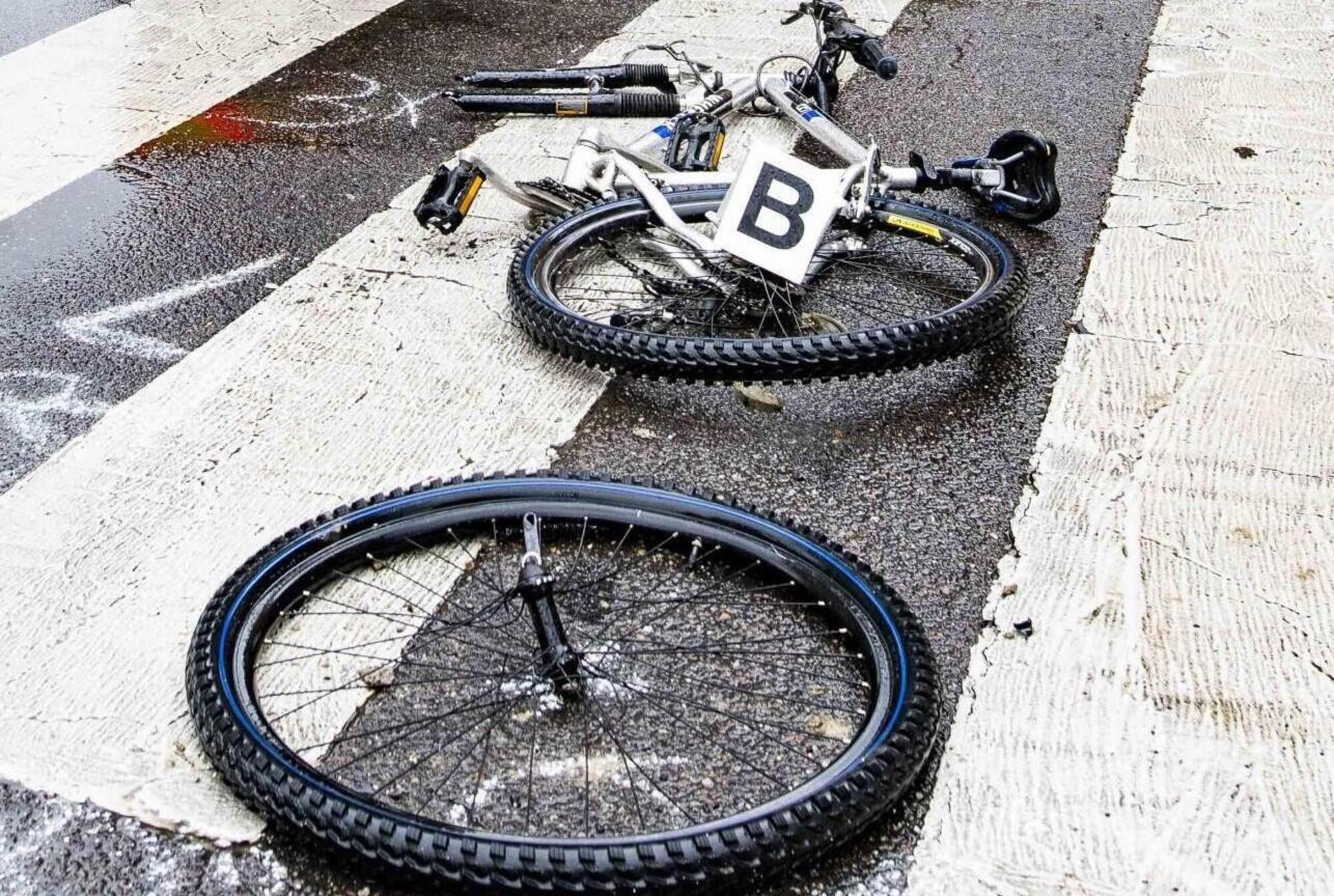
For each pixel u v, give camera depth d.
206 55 6.38
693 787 2.54
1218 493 3.39
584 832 2.45
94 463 3.47
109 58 6.34
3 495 3.35
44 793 2.50
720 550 3.05
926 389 3.84
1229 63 6.38
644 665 2.81
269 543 2.94
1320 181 5.14
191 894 2.32
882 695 2.54
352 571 3.04
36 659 2.82
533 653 2.83
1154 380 3.88
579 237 4.07
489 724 2.67
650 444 3.58
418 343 4.04
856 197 4.18
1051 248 4.66
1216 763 2.60
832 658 2.85
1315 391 3.82
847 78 6.16
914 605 3.02
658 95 5.42
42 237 4.67
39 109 5.75
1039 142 4.60
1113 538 3.23
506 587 3.01
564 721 2.68
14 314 4.18
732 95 5.30
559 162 5.25
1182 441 3.60
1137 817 2.48
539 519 2.96
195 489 3.38
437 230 4.70
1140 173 5.24
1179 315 4.23
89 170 5.18
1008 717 2.70
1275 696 2.76
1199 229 4.79
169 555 3.14
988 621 2.97
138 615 2.95
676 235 4.10
